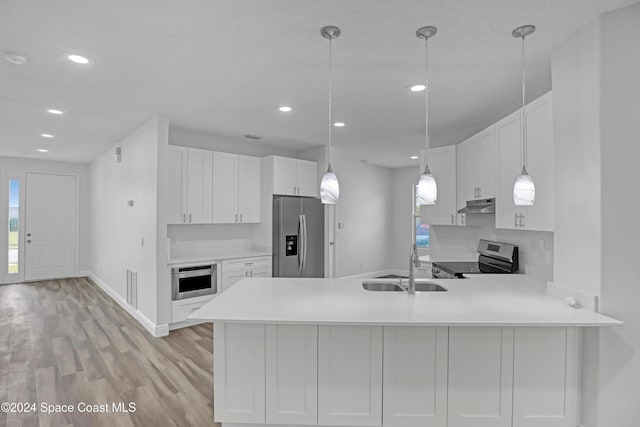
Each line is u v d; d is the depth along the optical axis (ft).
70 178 22.77
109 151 18.13
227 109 11.34
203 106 11.05
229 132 14.42
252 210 16.08
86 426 7.02
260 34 6.69
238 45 7.12
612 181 5.95
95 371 9.45
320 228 17.10
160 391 8.43
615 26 5.92
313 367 6.36
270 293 7.48
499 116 11.69
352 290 7.78
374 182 23.04
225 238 16.15
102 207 19.63
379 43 7.00
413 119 12.24
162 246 12.19
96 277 21.12
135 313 14.02
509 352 6.19
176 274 12.64
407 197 23.67
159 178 12.07
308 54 7.50
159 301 12.10
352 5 5.75
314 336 6.34
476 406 6.23
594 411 6.08
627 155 5.90
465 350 6.22
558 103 7.04
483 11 5.88
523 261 10.03
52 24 6.31
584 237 6.37
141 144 13.44
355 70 8.30
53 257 22.18
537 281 8.89
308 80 8.92
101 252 19.81
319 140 15.79
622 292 5.93
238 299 6.97
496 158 9.95
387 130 13.85
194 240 15.11
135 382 8.86
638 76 5.84
